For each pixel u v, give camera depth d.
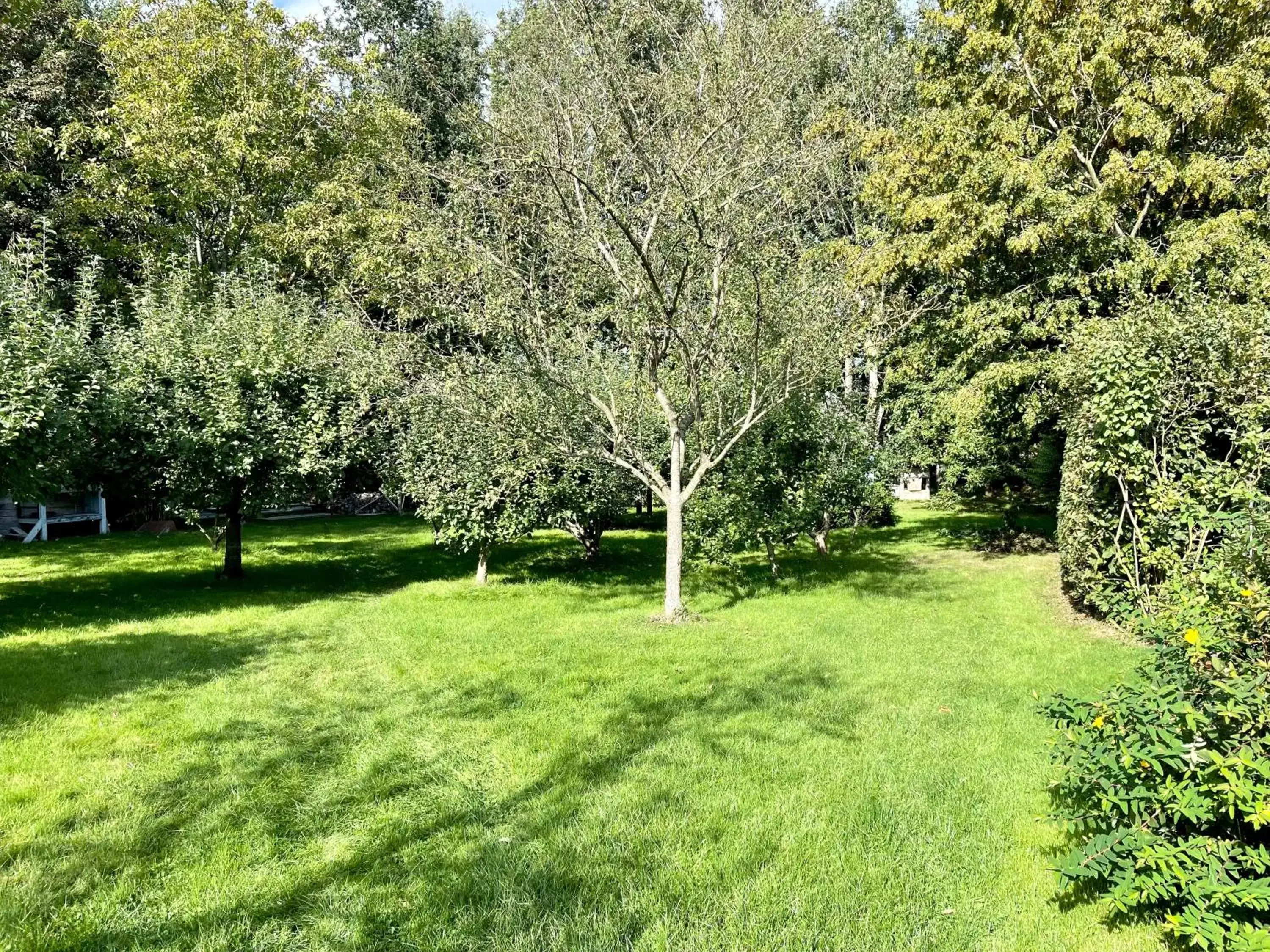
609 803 3.63
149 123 15.55
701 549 9.73
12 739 4.48
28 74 16.52
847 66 16.12
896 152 12.65
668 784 3.85
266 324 9.60
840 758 4.17
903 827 3.40
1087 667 5.91
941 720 4.75
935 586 9.52
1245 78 9.66
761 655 6.32
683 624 7.53
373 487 11.04
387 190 8.30
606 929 2.70
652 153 7.62
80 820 3.50
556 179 7.43
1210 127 10.21
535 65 8.02
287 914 2.81
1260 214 9.78
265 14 16.94
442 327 8.19
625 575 10.71
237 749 4.34
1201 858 2.29
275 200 17.47
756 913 2.79
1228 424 6.23
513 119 7.79
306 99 17.38
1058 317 10.91
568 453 7.93
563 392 7.99
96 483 9.12
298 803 3.68
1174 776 2.53
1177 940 2.52
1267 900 2.10
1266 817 2.11
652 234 7.35
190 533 16.27
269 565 11.86
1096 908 2.79
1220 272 9.16
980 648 6.55
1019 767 4.03
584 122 7.59
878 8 16.64
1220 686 2.45
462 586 9.93
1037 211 10.74
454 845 3.28
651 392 9.06
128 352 9.02
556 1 7.61
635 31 8.17
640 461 7.90
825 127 13.02
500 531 9.67
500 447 9.27
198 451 9.10
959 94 12.95
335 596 9.36
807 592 9.19
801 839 3.30
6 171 15.30
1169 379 6.13
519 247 7.80
